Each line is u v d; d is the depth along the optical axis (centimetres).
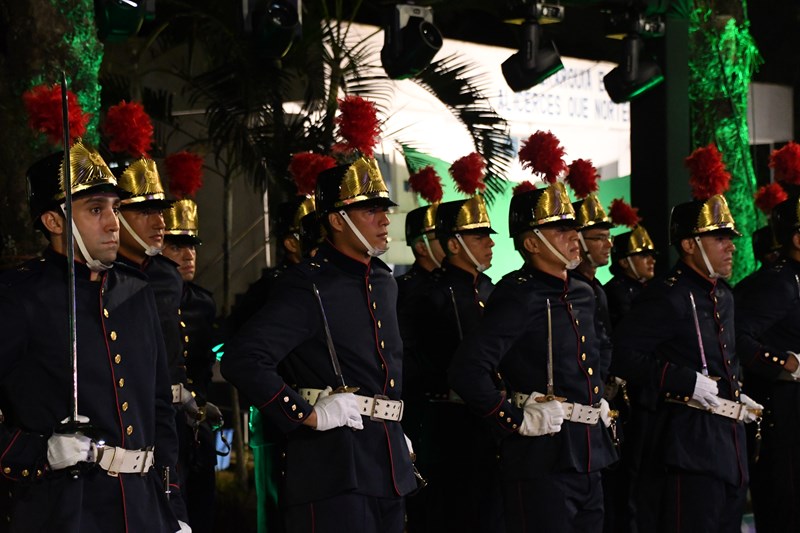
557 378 918
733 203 1662
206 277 2119
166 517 695
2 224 1075
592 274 1262
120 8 1088
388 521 823
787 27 2436
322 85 1669
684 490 1020
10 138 1073
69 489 633
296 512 798
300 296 807
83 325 655
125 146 880
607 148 2138
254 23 1159
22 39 1089
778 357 1138
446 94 1731
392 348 840
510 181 1980
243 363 773
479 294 1156
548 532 898
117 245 661
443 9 1806
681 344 1041
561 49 2150
